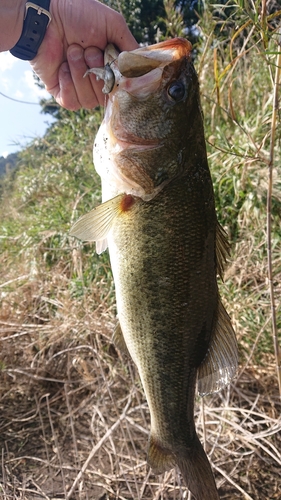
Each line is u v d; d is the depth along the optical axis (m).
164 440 0.30
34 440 0.48
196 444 0.29
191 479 0.29
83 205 0.75
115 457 0.43
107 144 0.29
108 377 0.51
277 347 0.36
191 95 0.28
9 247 0.88
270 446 0.42
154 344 0.28
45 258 0.73
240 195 0.58
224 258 0.29
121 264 0.28
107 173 0.29
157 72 0.27
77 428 0.48
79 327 0.55
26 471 0.44
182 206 0.27
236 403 0.47
